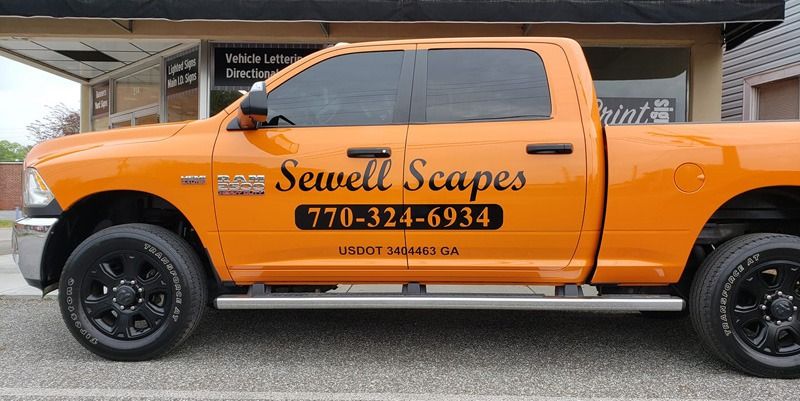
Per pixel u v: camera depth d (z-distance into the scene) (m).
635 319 4.73
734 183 3.16
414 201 3.28
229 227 3.39
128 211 3.88
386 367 3.51
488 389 3.15
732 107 10.02
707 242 3.53
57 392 3.08
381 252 3.36
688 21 6.03
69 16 6.25
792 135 3.18
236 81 7.74
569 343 4.03
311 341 4.06
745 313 3.21
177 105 8.74
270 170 3.34
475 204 3.26
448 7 6.16
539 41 3.48
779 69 8.94
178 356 3.70
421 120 3.40
